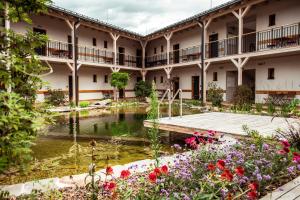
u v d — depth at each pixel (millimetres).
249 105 12078
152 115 3584
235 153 3348
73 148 6105
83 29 19625
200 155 3393
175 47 21828
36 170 4320
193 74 19891
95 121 10648
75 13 15836
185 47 20578
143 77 22797
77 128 8984
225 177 2244
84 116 12117
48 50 16328
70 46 18344
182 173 2713
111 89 22266
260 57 14180
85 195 2775
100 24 17938
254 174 2678
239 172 2346
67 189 2969
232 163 3027
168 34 19734
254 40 17828
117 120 10938
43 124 1936
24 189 2900
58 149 5996
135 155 5516
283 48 11922
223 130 5973
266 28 14312
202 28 16422
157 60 23109
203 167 2994
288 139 4320
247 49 17875
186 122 7496
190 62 17766
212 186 2387
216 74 17719
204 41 16375
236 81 17500
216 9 14570
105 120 10945
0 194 2182
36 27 16000
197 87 19719
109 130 8617
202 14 15719
